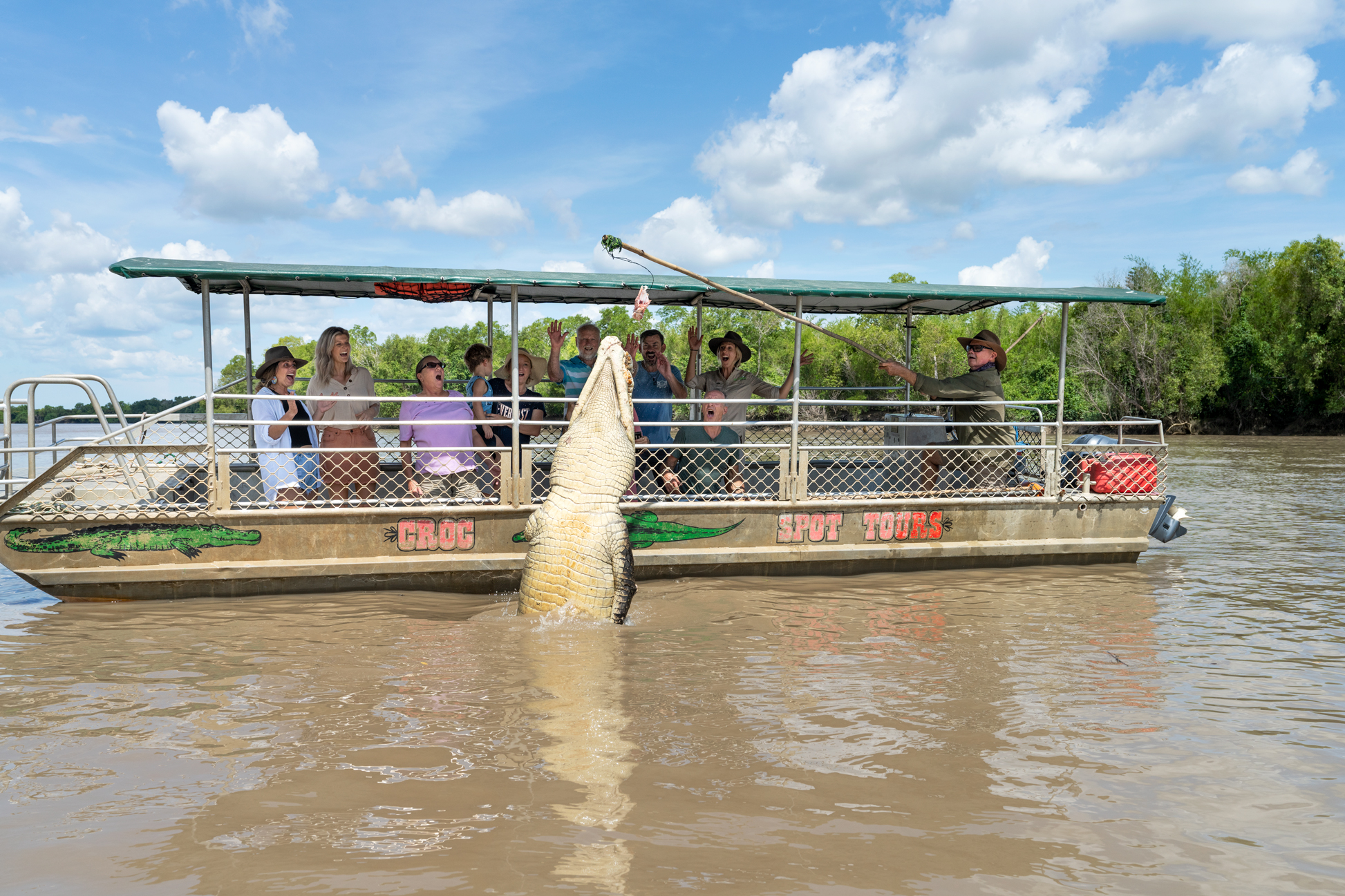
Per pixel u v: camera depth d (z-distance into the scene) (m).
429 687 5.04
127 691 4.95
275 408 7.73
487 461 8.38
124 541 7.00
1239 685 5.27
